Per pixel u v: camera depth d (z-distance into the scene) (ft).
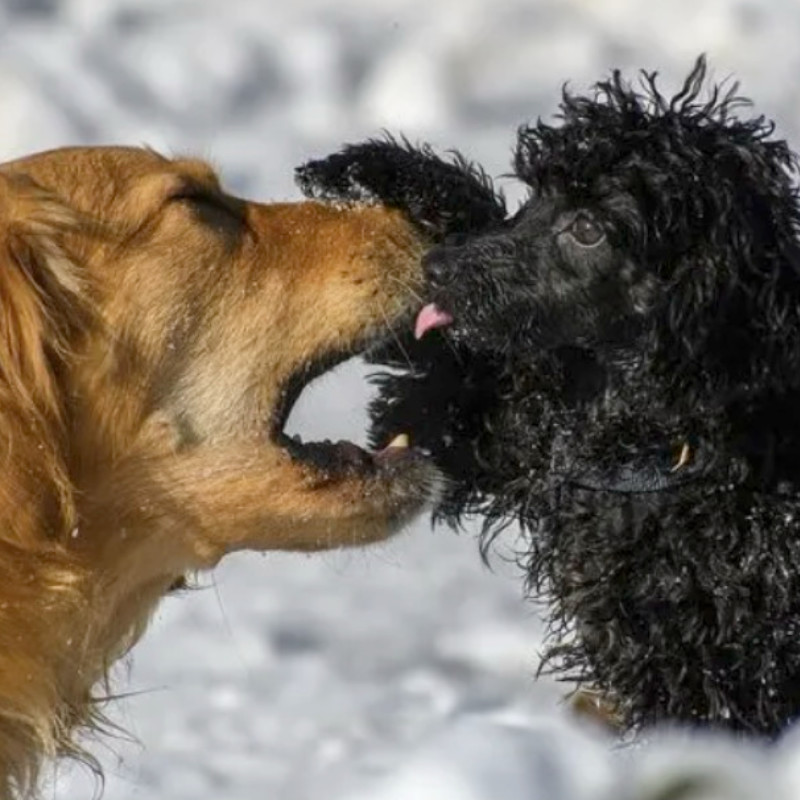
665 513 37.65
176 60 87.97
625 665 38.47
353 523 34.14
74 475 32.22
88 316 32.48
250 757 39.93
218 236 33.91
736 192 36.91
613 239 36.45
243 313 34.01
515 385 38.58
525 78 86.89
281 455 33.96
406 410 38.99
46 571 31.32
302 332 34.55
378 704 42.47
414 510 34.65
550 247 36.78
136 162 33.94
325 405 58.54
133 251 33.12
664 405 36.91
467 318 36.06
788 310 36.76
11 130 77.82
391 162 38.47
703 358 36.47
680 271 36.40
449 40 89.20
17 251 31.73
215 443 33.65
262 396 34.14
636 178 36.58
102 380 32.48
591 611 38.52
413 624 46.91
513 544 48.16
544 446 38.50
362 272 35.09
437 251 36.32
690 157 36.81
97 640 32.81
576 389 37.99
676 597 37.76
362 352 35.53
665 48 88.02
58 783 38.42
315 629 46.85
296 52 89.86
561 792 26.61
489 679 43.86
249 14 94.32
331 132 83.30
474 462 39.37
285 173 76.48
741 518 37.42
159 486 33.24
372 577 50.03
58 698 31.96
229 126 84.17
